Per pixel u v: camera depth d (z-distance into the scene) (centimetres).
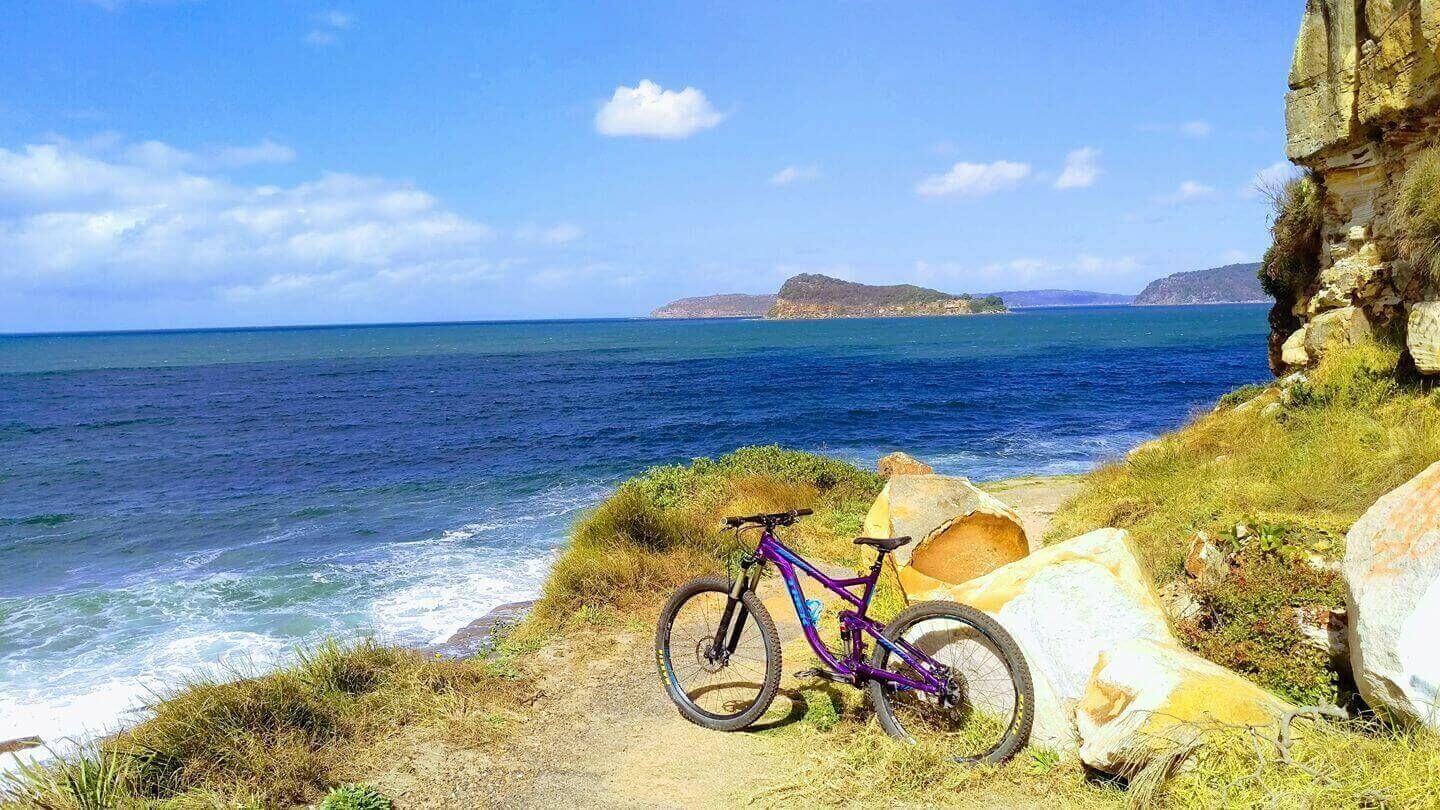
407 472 2284
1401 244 875
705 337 15125
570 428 3209
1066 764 396
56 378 6662
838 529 1055
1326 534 540
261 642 951
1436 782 309
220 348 13438
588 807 414
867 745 436
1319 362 988
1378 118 905
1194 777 342
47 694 810
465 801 424
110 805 393
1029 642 436
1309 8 1004
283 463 2462
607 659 640
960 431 2906
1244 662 460
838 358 7869
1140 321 19088
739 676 527
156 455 2652
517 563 1265
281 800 418
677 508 1121
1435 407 757
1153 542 723
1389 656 354
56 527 1698
